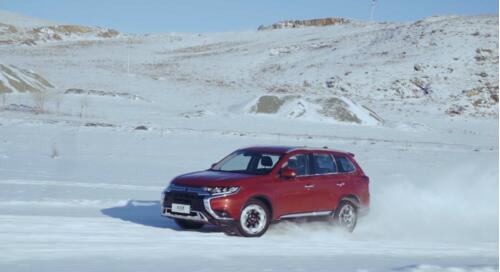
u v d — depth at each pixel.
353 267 8.62
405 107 92.50
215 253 9.35
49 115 56.31
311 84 112.69
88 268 7.92
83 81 90.44
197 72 123.12
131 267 8.07
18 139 36.16
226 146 38.22
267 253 9.61
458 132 66.69
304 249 10.19
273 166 11.85
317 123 67.12
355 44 148.00
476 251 11.02
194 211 11.11
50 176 21.64
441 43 132.50
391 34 149.12
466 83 110.50
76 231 10.73
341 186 12.54
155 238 10.48
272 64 138.25
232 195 11.05
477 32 137.25
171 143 38.44
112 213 13.86
